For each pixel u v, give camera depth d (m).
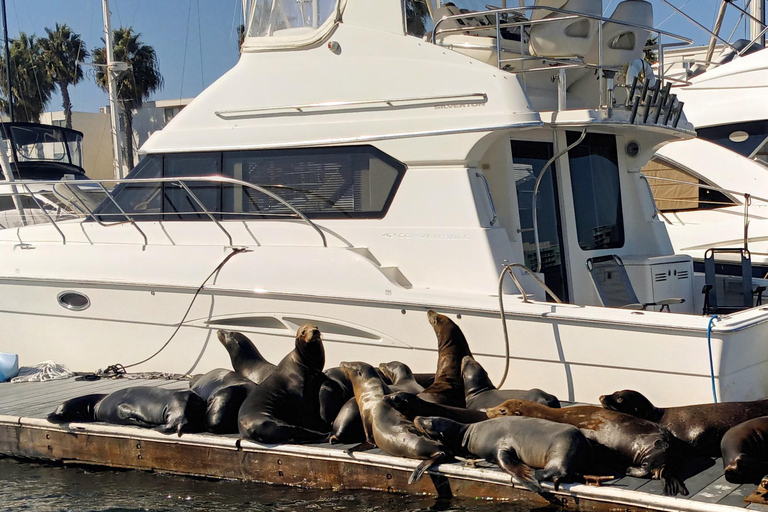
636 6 8.08
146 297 8.57
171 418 6.89
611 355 6.66
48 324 9.10
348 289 7.66
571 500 5.37
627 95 7.92
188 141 8.91
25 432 7.48
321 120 8.22
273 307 7.97
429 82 7.65
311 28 8.34
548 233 8.21
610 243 8.77
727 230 12.87
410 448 5.96
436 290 7.53
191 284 8.32
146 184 9.14
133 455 7.09
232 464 6.68
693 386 6.39
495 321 7.06
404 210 7.80
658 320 6.52
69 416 7.32
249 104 8.59
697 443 5.76
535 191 7.70
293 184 8.36
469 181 7.51
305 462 6.37
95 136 42.31
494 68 7.43
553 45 7.78
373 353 7.59
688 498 5.10
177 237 8.80
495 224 7.57
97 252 8.95
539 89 8.73
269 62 8.55
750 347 6.59
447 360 6.90
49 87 45.88
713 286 8.73
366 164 8.00
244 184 8.09
